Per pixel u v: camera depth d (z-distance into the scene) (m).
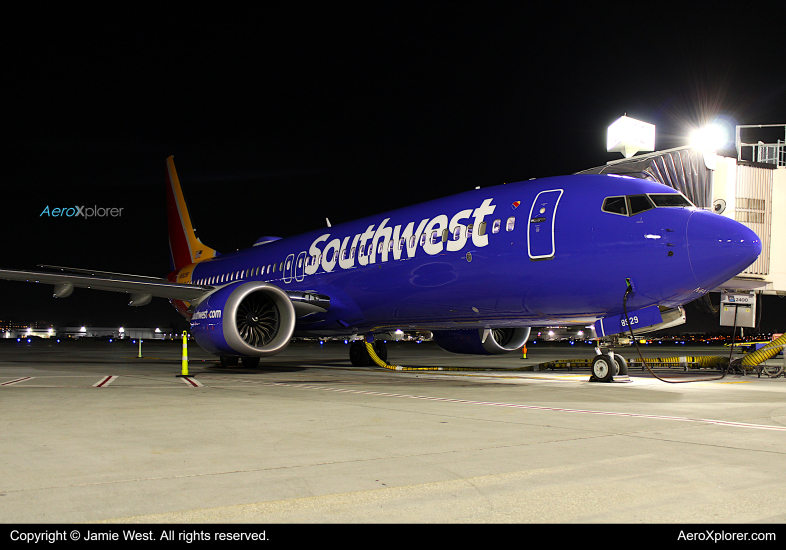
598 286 10.87
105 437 5.69
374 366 18.72
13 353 31.31
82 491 3.81
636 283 10.48
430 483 3.99
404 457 4.79
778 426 6.34
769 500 3.60
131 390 10.23
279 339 14.38
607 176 11.56
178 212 27.25
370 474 4.24
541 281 11.42
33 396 9.20
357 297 15.59
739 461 4.61
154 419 6.82
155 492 3.79
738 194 16.12
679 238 10.14
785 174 16.48
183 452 5.00
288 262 18.25
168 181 28.14
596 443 5.36
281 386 11.11
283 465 4.52
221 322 13.84
